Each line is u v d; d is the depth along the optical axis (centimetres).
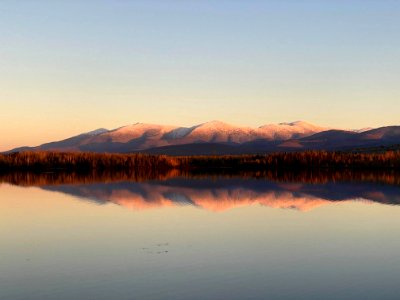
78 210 3972
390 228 3133
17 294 1928
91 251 2581
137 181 6975
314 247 2631
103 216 3666
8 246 2717
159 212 3838
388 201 4416
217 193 5184
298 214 3706
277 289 1953
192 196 4909
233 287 1978
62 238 2909
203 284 2017
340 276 2112
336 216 3597
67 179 7481
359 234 2956
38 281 2083
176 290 1950
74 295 1909
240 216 3625
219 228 3161
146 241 2800
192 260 2378
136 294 1911
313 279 2075
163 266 2280
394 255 2456
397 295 1873
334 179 7119
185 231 3073
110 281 2069
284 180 7031
